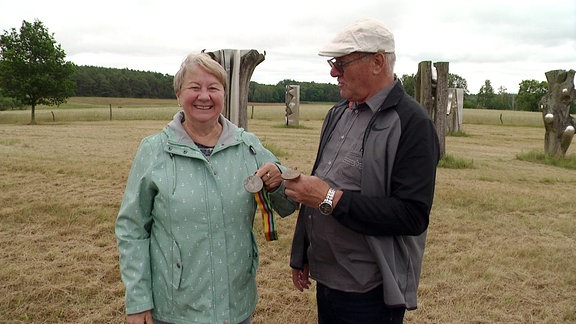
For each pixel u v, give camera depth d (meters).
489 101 89.44
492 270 4.44
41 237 5.07
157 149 2.18
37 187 7.21
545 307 3.80
